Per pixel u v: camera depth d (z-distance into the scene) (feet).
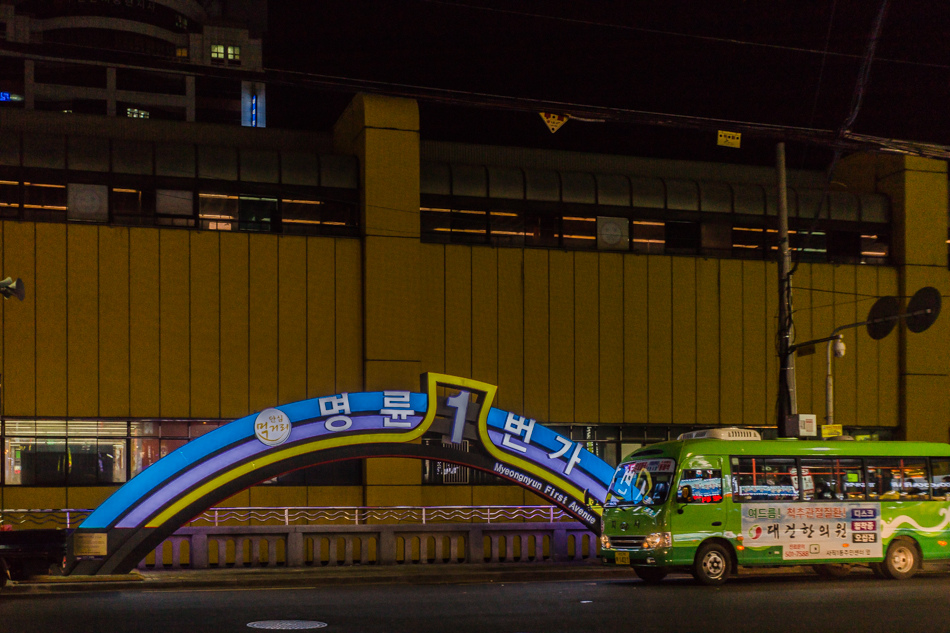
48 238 94.07
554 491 84.99
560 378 106.73
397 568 75.77
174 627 40.04
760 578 70.64
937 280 118.62
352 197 103.14
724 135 75.15
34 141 95.04
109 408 93.97
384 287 100.68
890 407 116.37
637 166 120.06
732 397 112.16
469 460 82.79
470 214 106.93
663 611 46.29
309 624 41.06
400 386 99.66
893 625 41.16
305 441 78.64
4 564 58.29
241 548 77.25
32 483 91.40
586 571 75.41
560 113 75.10
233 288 98.48
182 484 74.74
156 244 96.84
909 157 119.14
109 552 71.77
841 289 116.47
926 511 70.08
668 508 63.46
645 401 109.19
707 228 114.42
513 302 106.42
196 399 96.32
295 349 99.40
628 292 110.22
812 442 68.59
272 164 101.45
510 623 41.60
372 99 102.22
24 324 92.53
